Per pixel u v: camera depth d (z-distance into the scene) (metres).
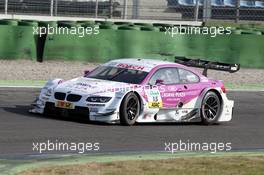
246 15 90.00
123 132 33.62
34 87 50.16
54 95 36.03
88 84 35.97
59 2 82.25
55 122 34.81
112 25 64.88
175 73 38.50
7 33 61.94
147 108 36.47
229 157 27.97
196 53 67.88
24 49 62.72
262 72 70.00
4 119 34.94
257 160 27.38
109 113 34.94
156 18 87.25
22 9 81.00
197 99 39.06
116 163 25.03
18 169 23.38
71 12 82.88
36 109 37.03
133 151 28.92
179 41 67.06
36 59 63.28
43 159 25.73
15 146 28.06
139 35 65.50
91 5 83.44
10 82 51.97
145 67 37.75
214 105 39.81
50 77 56.16
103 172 23.00
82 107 35.00
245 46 70.19
